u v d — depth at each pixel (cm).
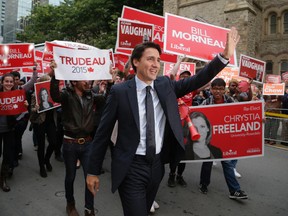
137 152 235
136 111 234
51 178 558
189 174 620
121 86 241
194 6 2141
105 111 243
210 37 482
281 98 1155
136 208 229
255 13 1905
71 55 402
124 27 604
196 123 405
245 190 540
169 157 253
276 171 666
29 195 477
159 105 246
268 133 1011
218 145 407
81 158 386
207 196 502
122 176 229
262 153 405
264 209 459
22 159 678
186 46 472
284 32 2058
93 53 417
